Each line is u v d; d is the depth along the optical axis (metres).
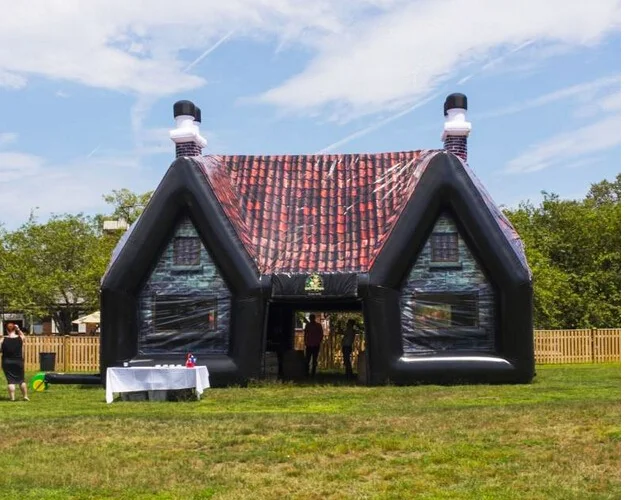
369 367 19.75
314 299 19.88
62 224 47.72
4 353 17.31
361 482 9.12
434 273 20.44
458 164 20.48
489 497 8.40
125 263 20.41
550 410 13.62
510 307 19.77
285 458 10.30
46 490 8.87
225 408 15.55
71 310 48.81
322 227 21.41
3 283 45.53
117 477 9.39
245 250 20.17
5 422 13.36
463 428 12.19
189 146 21.50
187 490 8.78
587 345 31.53
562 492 8.54
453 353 20.03
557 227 44.16
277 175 22.94
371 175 22.62
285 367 22.59
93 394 18.53
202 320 20.61
